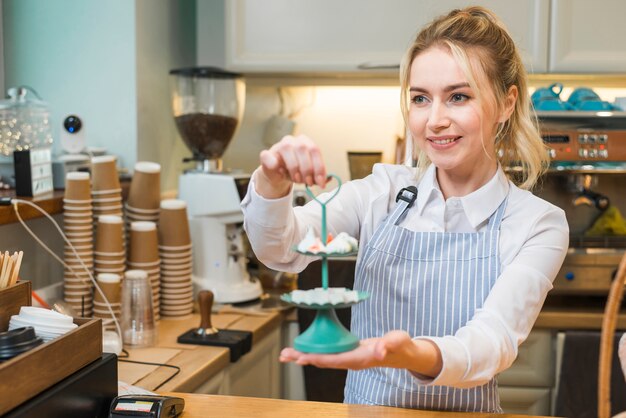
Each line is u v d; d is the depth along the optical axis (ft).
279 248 3.94
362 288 4.68
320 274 8.20
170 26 8.89
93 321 4.07
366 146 9.62
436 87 3.98
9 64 8.18
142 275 6.49
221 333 6.84
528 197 4.40
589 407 7.68
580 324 7.74
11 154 6.88
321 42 8.32
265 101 9.68
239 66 8.43
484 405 4.34
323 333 2.99
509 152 4.66
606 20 8.02
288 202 3.83
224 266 7.93
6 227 6.57
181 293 7.44
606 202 8.93
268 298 8.36
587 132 7.99
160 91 8.64
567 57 8.04
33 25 8.10
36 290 6.88
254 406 4.10
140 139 8.10
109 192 7.06
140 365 5.90
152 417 3.84
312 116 9.65
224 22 8.95
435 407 4.33
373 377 4.51
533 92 8.76
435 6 8.11
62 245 7.48
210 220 7.85
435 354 3.26
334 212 4.63
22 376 3.44
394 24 8.21
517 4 8.03
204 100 7.99
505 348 3.57
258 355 7.38
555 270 4.16
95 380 3.97
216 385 6.27
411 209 4.62
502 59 4.20
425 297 4.43
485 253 4.34
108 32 7.95
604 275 8.00
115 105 8.02
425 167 4.70
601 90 9.29
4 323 3.95
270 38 8.38
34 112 6.98
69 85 8.08
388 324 4.54
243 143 9.75
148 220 7.42
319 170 3.39
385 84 9.02
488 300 3.85
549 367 7.86
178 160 9.30
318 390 8.09
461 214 4.50
